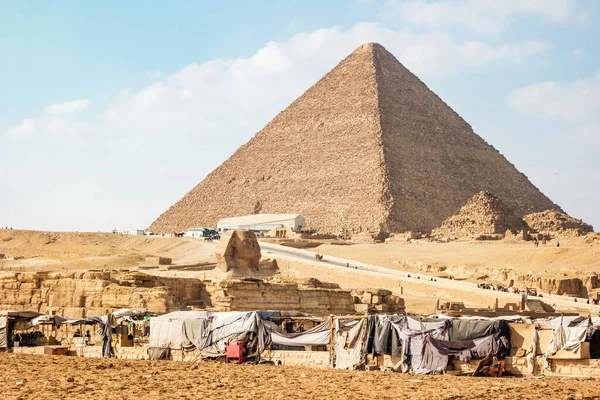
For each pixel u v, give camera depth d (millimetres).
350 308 105500
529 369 64688
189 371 63844
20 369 63219
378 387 56312
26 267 177500
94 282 95312
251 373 62875
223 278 115000
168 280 99875
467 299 144500
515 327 65938
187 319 74062
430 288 153375
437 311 108938
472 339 65625
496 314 106250
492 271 193750
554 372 64312
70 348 80625
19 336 83188
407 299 141000
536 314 108188
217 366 67438
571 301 145375
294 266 179125
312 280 114312
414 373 65125
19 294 99250
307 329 74875
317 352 70438
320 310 101438
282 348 72000
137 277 98125
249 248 129875
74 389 54281
